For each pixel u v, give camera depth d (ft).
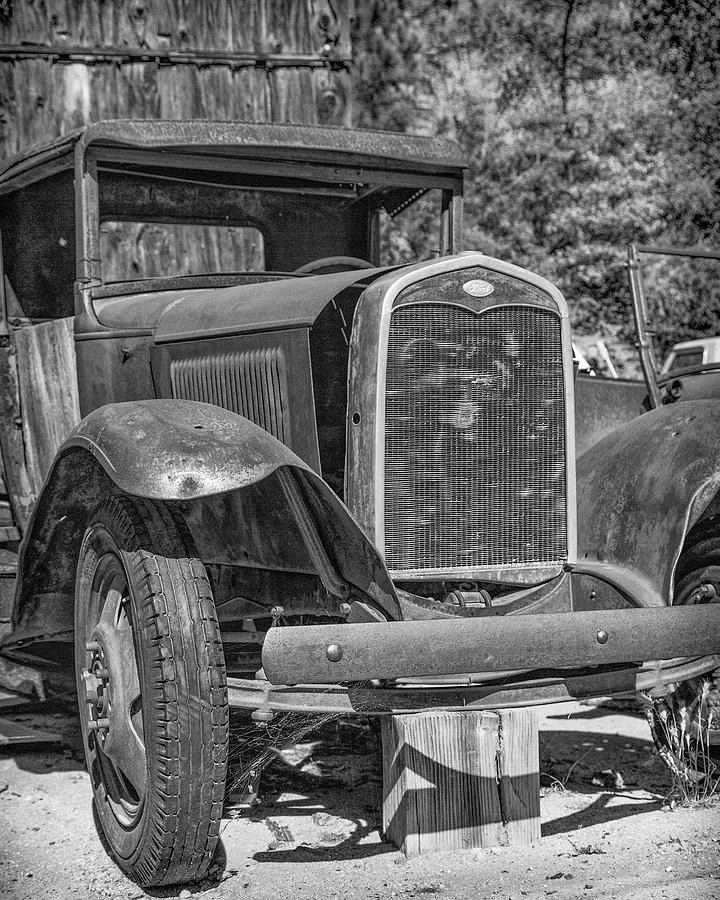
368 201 16.55
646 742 15.06
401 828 10.85
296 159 14.17
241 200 15.96
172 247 25.32
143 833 9.74
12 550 15.10
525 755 11.14
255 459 9.47
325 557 10.15
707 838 11.14
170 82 26.58
